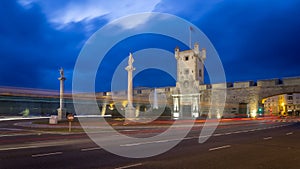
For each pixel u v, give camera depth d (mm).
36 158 9875
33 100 58406
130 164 8852
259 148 12719
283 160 9695
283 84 48688
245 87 53188
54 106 63375
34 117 52812
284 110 101438
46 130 22297
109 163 9008
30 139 16391
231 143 14656
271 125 33438
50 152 11273
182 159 9766
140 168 8242
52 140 15844
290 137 18109
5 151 11523
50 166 8500
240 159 9820
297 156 10555
